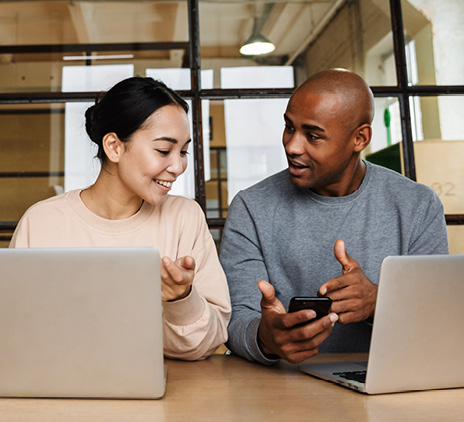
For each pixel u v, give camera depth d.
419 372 0.87
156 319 0.81
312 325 0.98
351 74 1.37
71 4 2.19
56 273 0.80
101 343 0.81
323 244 1.45
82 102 2.12
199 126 2.11
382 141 2.12
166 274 0.98
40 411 0.77
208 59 2.14
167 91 1.24
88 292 0.80
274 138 2.12
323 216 1.46
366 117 1.35
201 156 2.09
